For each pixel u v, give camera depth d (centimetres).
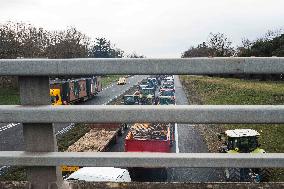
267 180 1225
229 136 1378
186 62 167
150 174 1221
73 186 212
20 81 185
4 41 4781
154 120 174
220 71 166
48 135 191
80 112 176
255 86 3806
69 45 7081
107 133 1964
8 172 1266
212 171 1393
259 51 5566
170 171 1375
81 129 2172
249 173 1202
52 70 174
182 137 2112
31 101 186
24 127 191
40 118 179
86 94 3991
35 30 5997
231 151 1355
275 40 5462
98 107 177
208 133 2195
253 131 1412
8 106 183
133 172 1221
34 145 192
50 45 6769
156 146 1472
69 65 172
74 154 187
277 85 3756
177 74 169
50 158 186
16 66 175
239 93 3506
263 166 178
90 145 1678
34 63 174
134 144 1488
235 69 166
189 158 180
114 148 1895
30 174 197
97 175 918
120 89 6209
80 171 954
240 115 170
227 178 1259
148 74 170
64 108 177
